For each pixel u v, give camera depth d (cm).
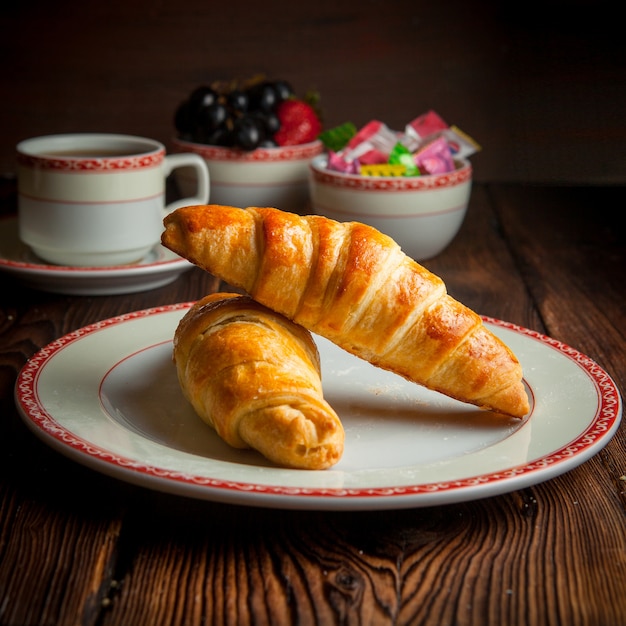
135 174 77
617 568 52
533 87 106
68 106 107
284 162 89
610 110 105
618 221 93
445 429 60
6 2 104
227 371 57
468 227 92
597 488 57
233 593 50
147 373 64
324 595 49
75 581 51
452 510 56
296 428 55
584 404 60
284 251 59
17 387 60
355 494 52
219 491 52
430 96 107
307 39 106
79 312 75
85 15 105
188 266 77
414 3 105
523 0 104
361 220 83
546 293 79
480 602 49
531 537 54
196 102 90
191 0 105
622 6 103
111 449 55
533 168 107
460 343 60
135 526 55
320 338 68
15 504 56
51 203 76
